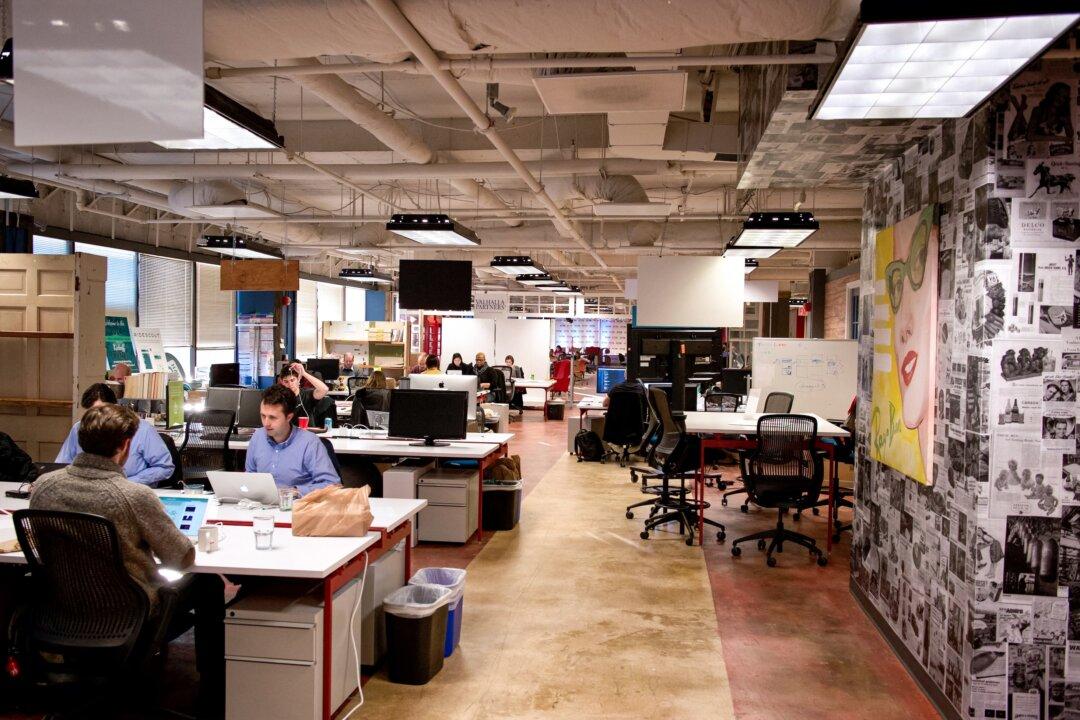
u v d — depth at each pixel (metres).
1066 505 2.86
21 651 2.70
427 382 7.28
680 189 10.56
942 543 3.26
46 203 9.64
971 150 3.03
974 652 2.92
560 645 3.92
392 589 3.74
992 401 2.87
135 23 2.79
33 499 2.73
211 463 5.66
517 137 7.60
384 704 3.24
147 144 8.05
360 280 19.64
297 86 6.62
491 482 6.27
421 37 3.36
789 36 3.15
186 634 4.00
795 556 5.71
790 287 19.48
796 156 4.07
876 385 4.19
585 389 22.48
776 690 3.46
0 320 6.44
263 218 10.10
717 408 9.20
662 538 6.13
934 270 3.33
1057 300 2.83
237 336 13.16
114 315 10.42
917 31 2.23
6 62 3.33
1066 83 2.82
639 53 4.64
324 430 6.78
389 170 7.47
